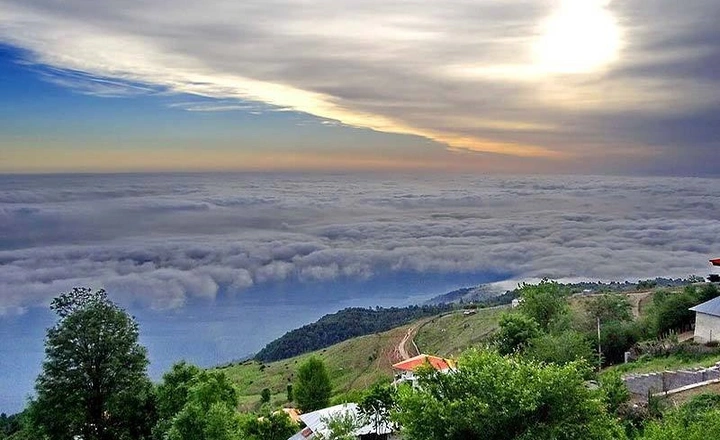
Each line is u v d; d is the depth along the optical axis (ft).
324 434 133.08
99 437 150.41
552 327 237.45
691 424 81.56
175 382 152.87
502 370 82.64
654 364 172.14
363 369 412.98
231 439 125.80
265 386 424.87
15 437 163.84
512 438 76.02
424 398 80.33
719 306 190.29
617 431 84.64
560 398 78.48
